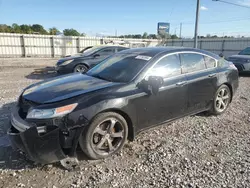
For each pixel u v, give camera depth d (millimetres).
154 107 3459
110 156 3100
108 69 3871
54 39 26359
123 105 3053
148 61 3605
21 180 2566
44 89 3223
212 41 27031
